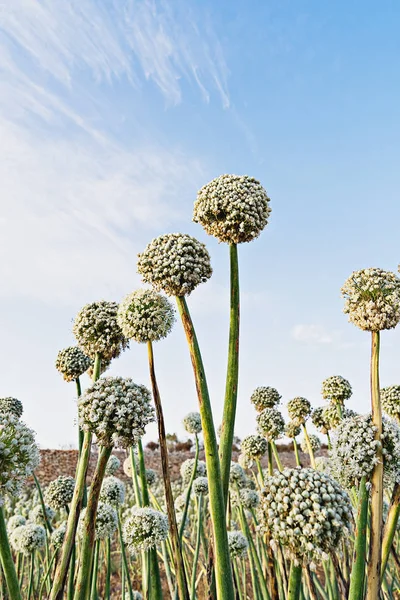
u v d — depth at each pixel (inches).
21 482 98.1
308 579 134.4
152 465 869.8
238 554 213.8
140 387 115.3
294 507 96.8
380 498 114.7
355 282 132.6
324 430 245.6
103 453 108.9
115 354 168.6
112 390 111.0
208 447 111.2
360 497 115.6
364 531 111.9
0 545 92.7
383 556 118.8
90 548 106.0
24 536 248.8
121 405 107.7
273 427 234.7
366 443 118.7
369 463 116.6
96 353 166.1
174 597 186.4
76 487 126.0
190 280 132.4
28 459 99.4
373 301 127.7
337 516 95.0
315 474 103.0
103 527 186.4
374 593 109.6
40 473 745.0
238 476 255.9
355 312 129.3
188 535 378.3
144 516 162.2
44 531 259.0
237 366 126.5
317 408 248.8
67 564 116.5
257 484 281.1
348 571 173.5
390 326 126.3
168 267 131.7
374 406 124.3
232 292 133.0
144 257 136.3
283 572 185.3
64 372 203.3
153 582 153.0
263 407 250.2
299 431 263.9
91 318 163.0
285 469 108.1
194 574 200.5
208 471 109.9
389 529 120.3
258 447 240.4
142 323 139.3
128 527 167.3
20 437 98.5
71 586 158.6
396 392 196.1
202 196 143.3
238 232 135.5
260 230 140.3
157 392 132.8
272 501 102.3
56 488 240.4
